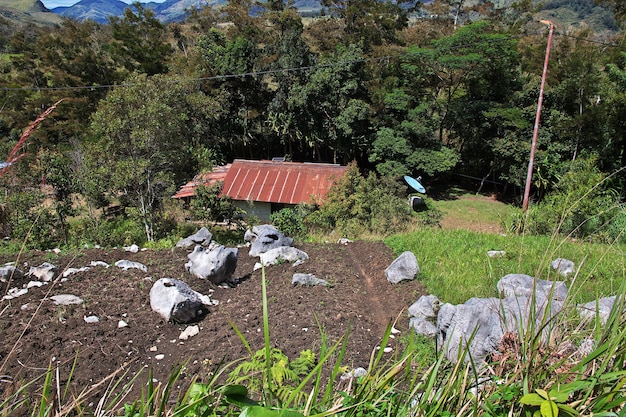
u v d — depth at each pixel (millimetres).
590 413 1504
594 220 10812
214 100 25562
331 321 5969
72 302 5988
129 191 14367
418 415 1713
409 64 27844
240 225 15414
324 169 21875
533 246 9172
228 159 33312
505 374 1949
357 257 9297
